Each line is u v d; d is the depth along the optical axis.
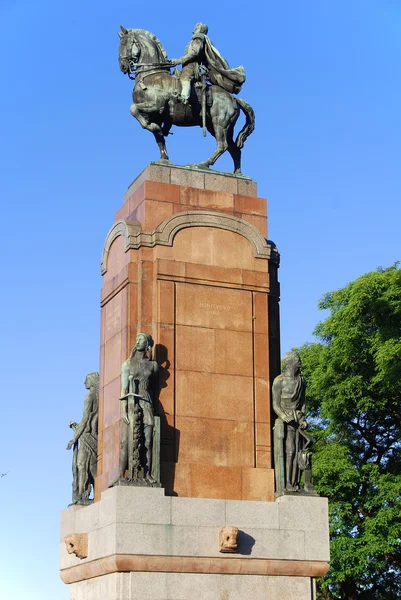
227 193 25.59
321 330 45.91
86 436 25.95
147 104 26.14
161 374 23.55
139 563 21.75
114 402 24.41
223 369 24.16
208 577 22.34
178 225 24.55
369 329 42.75
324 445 44.69
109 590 22.17
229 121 26.56
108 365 25.08
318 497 23.55
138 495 22.06
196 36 26.55
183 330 24.02
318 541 23.23
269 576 22.84
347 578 41.50
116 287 24.95
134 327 23.97
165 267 24.16
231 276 24.73
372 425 44.38
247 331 24.62
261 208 25.88
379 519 39.56
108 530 22.11
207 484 23.23
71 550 23.28
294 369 24.39
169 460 23.12
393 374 40.00
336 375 43.41
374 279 42.00
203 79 26.53
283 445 23.89
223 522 22.59
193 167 25.70
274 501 23.61
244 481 23.56
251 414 24.11
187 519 22.33
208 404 23.81
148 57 26.62
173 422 23.39
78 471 25.81
